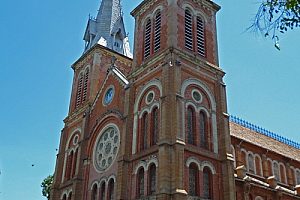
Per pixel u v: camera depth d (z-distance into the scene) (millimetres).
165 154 27047
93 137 39094
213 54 36406
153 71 33250
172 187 25953
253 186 33312
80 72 48281
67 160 42062
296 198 37188
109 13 53031
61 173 42000
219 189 29094
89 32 51781
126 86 35312
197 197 27078
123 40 51312
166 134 28031
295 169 46094
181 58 32719
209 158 29797
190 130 30234
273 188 35625
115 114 36438
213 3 39406
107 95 39656
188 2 37188
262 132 48188
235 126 44594
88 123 40844
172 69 31188
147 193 27922
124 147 31734
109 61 46812
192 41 35094
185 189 26672
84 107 42719
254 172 40375
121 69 46906
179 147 27391
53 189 40844
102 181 34938
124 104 34719
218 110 33062
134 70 35906
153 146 29172
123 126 33250
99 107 40250
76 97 46781
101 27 51406
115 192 31547
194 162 28453
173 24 34188
